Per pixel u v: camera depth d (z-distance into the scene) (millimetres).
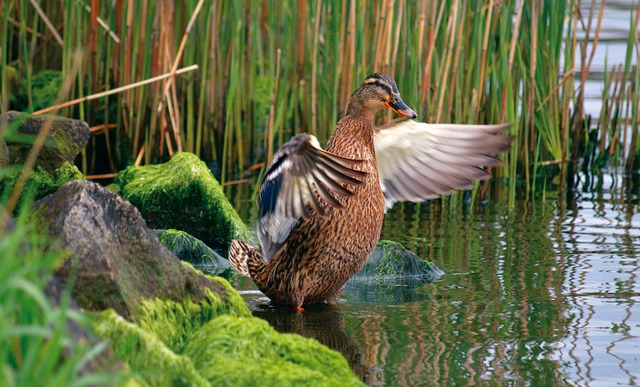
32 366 4703
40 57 17484
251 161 17359
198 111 16719
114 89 15445
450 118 15242
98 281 6844
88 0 16062
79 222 6977
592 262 11344
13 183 11555
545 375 7562
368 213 9773
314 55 15281
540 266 11195
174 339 7355
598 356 8047
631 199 15297
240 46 16734
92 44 15961
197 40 16641
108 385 5191
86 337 5656
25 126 11828
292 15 16406
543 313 9344
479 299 9898
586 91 20984
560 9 16312
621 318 9180
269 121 15336
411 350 8227
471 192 15852
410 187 10859
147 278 7402
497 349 8227
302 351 6902
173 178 12984
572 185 16469
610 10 27578
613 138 17516
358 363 7867
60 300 5773
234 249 10305
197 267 11336
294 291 9742
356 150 9992
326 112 16438
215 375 6434
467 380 7430
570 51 17531
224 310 7879
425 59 15227
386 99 10156
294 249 9711
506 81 14867
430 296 10086
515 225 13445
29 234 7016
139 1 15523
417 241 12484
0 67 15617
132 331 6184
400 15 14633
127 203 7422
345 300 10039
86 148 16234
